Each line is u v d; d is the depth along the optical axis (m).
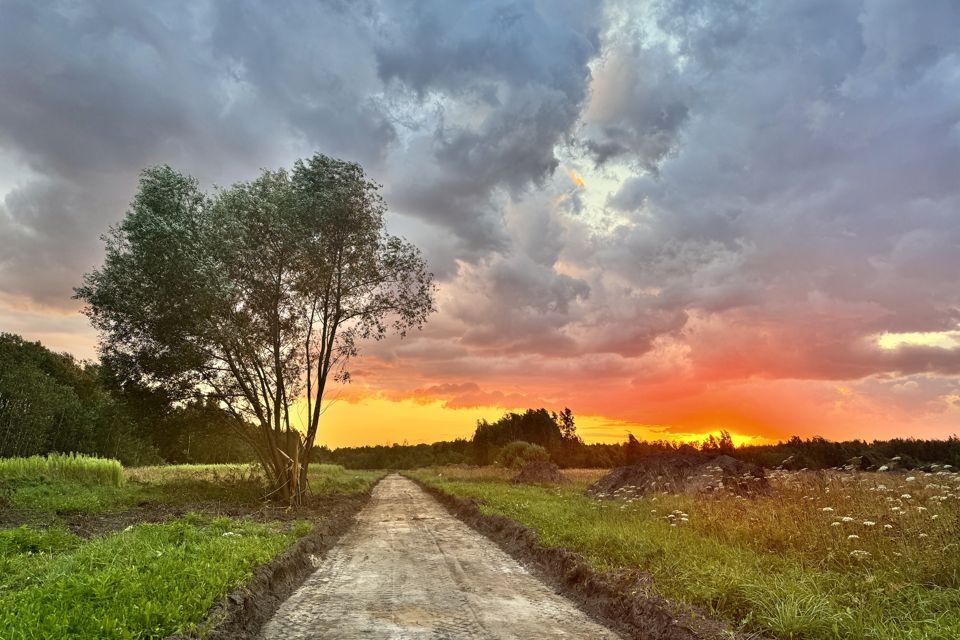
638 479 24.81
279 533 13.60
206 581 7.53
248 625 7.21
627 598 7.62
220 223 23.31
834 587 6.84
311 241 24.27
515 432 103.94
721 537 10.33
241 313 23.70
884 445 29.98
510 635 6.95
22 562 8.88
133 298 23.64
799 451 36.16
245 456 68.69
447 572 10.95
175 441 28.05
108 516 17.42
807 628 5.68
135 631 5.68
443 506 26.58
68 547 10.71
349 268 25.36
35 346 69.44
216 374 25.28
